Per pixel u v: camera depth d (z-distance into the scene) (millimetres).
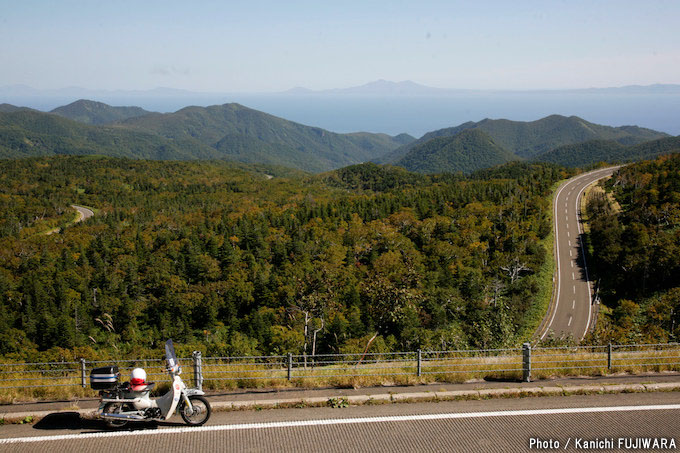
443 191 145875
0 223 143875
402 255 83750
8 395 10820
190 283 90562
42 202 176625
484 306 60844
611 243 76625
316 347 49875
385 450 8516
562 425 9664
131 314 75375
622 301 61344
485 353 17438
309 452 8398
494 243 89625
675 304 55156
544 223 92500
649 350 16688
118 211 163625
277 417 9898
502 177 184000
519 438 9055
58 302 76125
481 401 10969
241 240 110312
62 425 9469
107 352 52969
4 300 79000
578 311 63719
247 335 66625
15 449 8406
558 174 144625
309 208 139500
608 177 135500
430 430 9359
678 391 11672
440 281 70875
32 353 52625
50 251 108250
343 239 101688
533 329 58500
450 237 92938
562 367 12984
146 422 9586
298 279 61469
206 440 8820
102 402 9406
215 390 11500
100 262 95688
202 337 72000
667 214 84750
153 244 112812
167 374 12742
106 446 8570
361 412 10211
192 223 139375
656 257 67312
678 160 122188
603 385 11828
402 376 12359
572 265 79250
